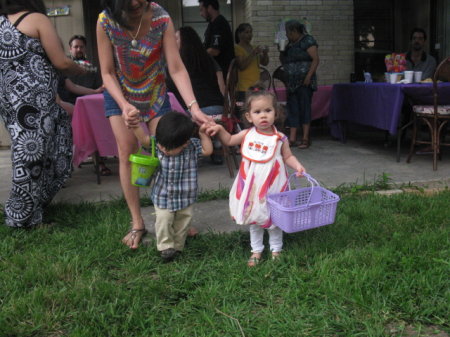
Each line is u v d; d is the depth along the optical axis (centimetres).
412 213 319
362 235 279
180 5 832
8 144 702
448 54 761
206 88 482
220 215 333
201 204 362
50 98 307
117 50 249
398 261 239
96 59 824
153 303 214
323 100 689
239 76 569
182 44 476
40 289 222
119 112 268
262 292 219
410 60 632
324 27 803
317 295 212
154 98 268
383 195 356
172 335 187
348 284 215
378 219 303
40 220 317
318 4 793
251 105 250
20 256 262
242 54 589
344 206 330
